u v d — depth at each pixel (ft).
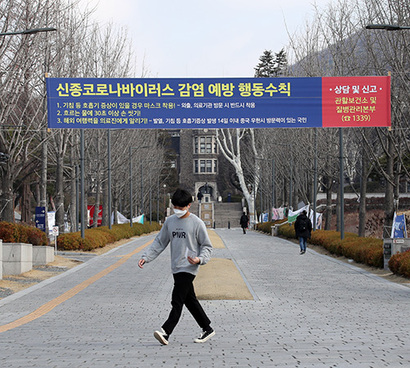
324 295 47.39
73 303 44.16
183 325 33.06
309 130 126.52
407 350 22.88
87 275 63.98
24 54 67.56
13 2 64.59
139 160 207.92
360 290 50.83
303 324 32.40
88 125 74.64
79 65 102.12
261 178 222.69
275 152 177.17
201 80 74.59
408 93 69.97
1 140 75.00
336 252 88.84
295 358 21.25
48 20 76.43
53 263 74.38
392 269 61.82
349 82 74.69
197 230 25.13
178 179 408.67
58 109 74.64
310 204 146.30
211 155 397.39
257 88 74.64
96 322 34.81
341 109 74.69
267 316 36.45
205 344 25.34
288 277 61.00
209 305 42.27
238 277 54.24
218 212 343.67
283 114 74.79
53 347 25.11
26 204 196.75
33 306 42.75
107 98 74.49
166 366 20.02
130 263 77.30
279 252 97.81
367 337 26.78
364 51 89.15
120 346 25.07
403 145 83.66
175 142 428.56
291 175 156.76
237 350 23.45
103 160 141.38
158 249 25.70
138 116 74.59
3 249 62.28
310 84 74.90
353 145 134.00
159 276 62.44
